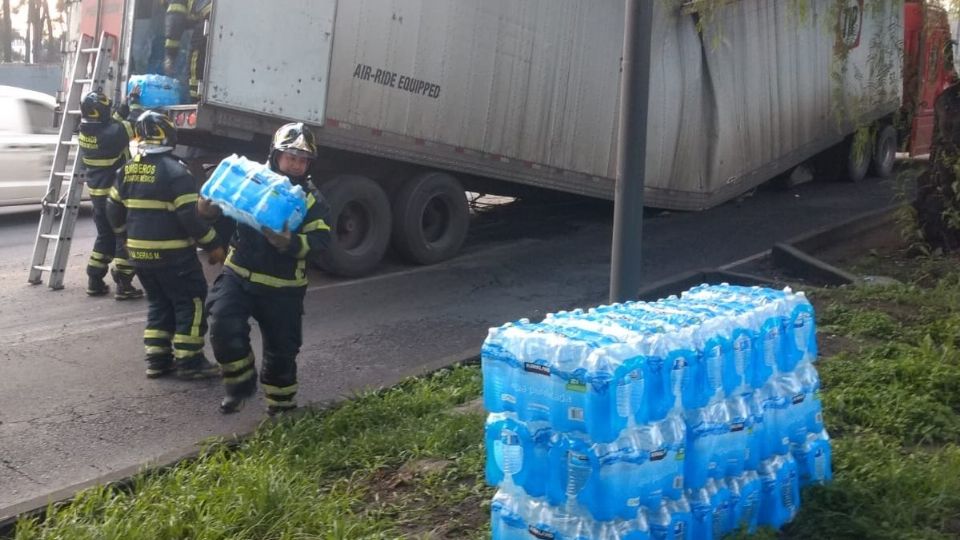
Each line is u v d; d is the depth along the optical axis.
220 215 5.42
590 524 3.33
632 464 3.32
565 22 11.19
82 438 5.52
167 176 6.32
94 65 9.47
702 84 13.02
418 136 9.88
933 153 10.36
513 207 14.75
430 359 7.20
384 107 9.52
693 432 3.64
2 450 5.31
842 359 6.46
